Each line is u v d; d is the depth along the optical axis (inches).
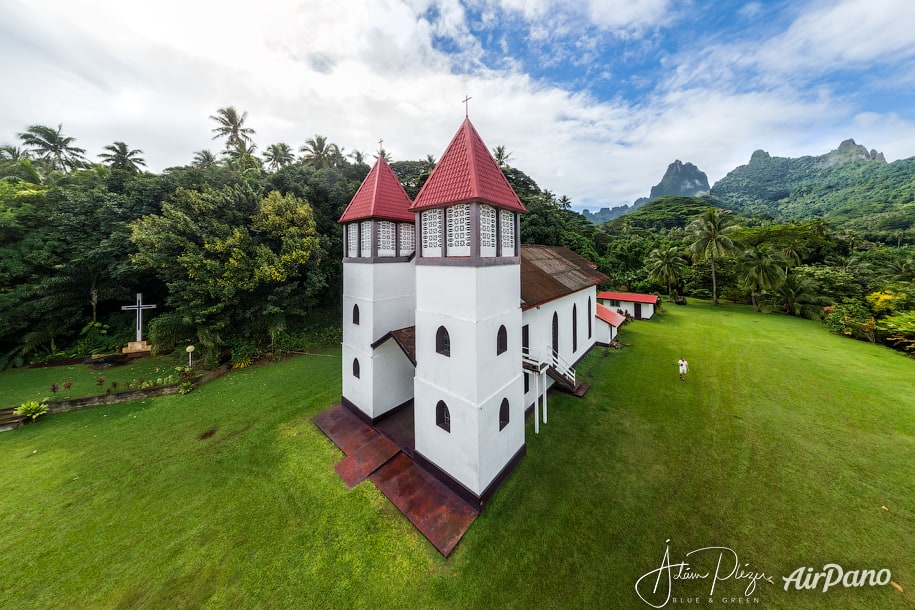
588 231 2124.8
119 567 290.5
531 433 478.0
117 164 1234.6
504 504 355.6
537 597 264.5
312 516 344.5
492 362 366.0
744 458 415.8
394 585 276.5
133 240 663.8
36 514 343.6
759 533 312.5
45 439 469.1
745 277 1395.2
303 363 768.9
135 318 852.0
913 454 416.2
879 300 962.7
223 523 335.0
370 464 417.7
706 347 863.1
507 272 393.4
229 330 772.0
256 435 482.6
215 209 717.3
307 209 812.0
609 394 594.2
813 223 1787.6
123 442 464.1
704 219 1530.5
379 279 484.7
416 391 415.5
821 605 253.0
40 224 740.7
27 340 710.5
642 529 320.2
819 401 556.4
